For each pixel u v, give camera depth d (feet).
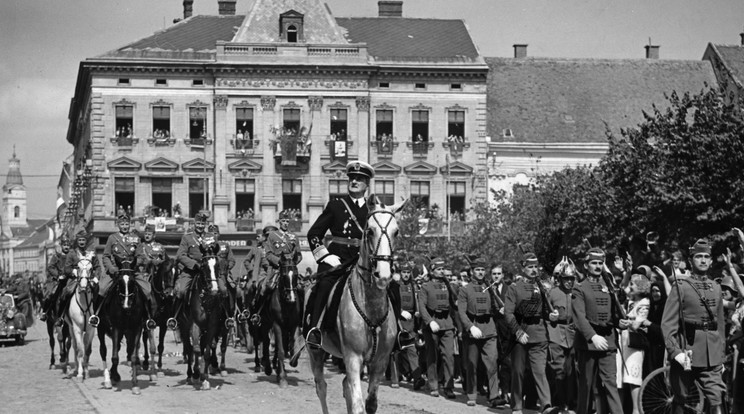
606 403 45.16
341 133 205.26
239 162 201.57
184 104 202.18
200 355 65.41
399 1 230.07
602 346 43.88
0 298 117.19
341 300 38.91
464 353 56.70
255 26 206.69
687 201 101.76
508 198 181.57
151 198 201.36
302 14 205.36
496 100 220.84
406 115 206.80
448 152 207.41
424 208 188.14
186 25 213.46
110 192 200.03
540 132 214.28
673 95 112.37
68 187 291.58
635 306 47.24
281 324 66.39
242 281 90.48
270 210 202.08
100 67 199.41
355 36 216.54
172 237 198.08
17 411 52.90
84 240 76.02
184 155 201.87
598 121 217.97
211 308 62.90
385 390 64.13
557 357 51.65
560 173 153.28
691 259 40.55
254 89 203.00
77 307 70.18
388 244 36.60
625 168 114.21
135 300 60.75
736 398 42.09
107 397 58.70
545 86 225.35
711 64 232.73
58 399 58.03
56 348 108.68
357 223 41.24
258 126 203.00
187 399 57.88
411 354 64.59
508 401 56.95
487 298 55.83
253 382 68.18
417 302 64.95
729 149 101.60
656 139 114.62
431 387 61.41
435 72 206.08
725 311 47.67
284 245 71.15
